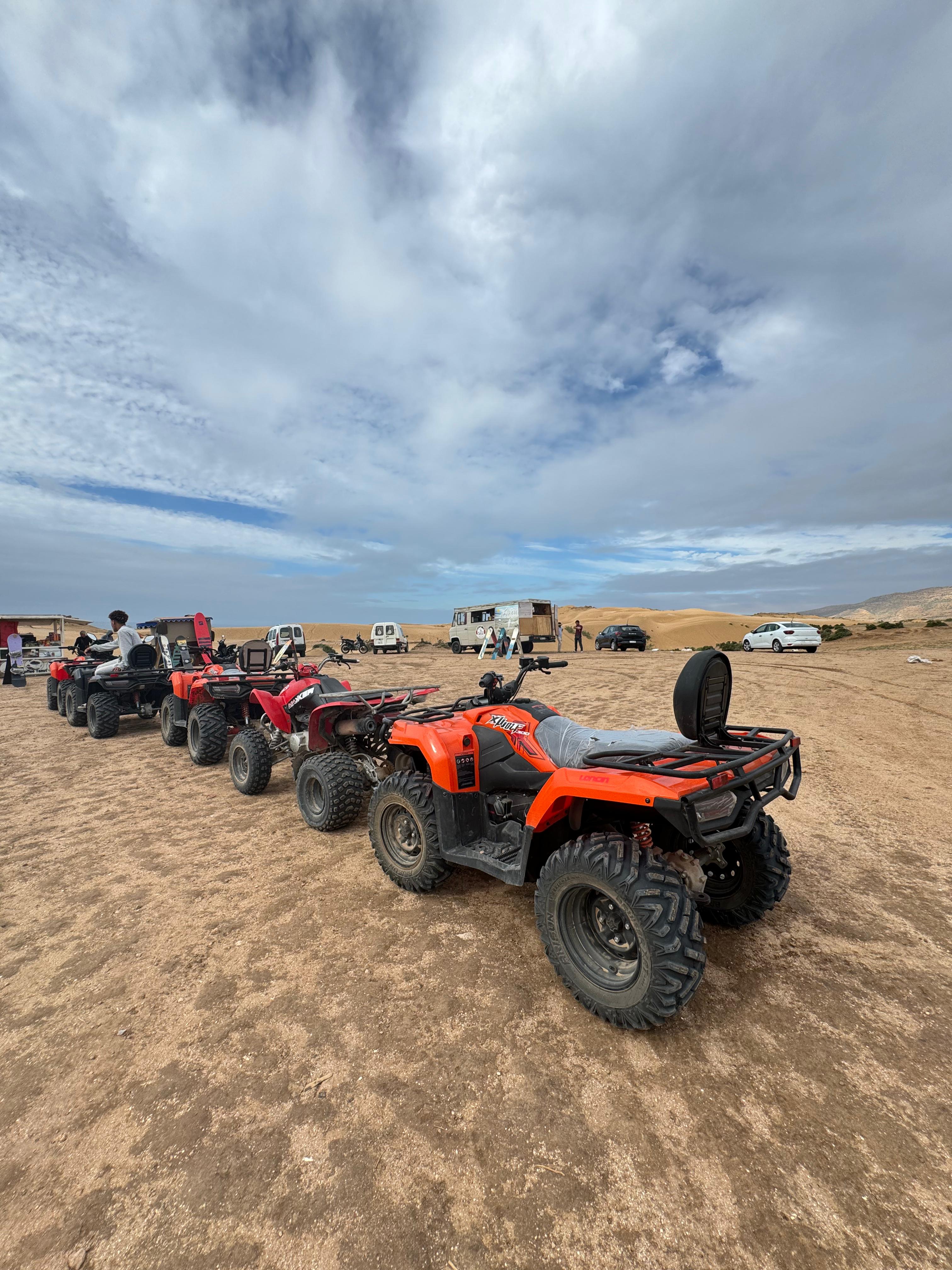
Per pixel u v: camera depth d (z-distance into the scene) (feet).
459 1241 5.45
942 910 11.32
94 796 20.31
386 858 12.96
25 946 10.87
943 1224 5.50
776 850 10.09
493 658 86.28
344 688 18.58
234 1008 8.95
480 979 9.55
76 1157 6.47
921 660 51.93
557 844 10.46
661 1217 5.64
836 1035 8.05
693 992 7.69
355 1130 6.69
